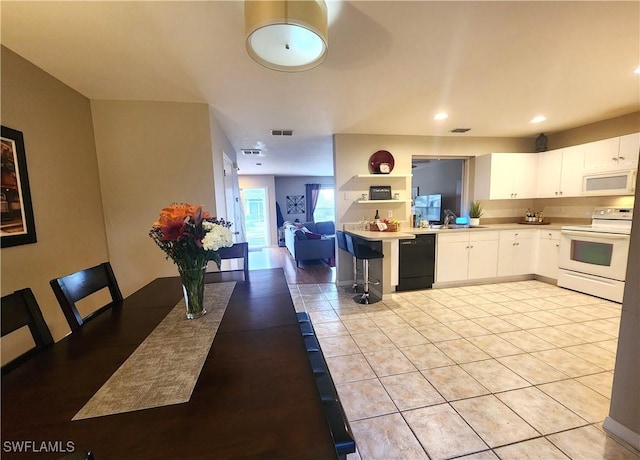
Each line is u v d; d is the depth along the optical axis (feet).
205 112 8.80
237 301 5.00
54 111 6.75
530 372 6.37
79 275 4.52
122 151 8.46
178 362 3.09
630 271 4.38
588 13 4.78
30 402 2.48
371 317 9.66
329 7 4.54
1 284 5.33
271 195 27.84
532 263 13.34
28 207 5.89
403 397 5.65
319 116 10.09
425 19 4.88
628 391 4.44
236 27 4.99
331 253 18.85
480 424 4.94
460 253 12.78
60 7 4.36
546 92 8.26
